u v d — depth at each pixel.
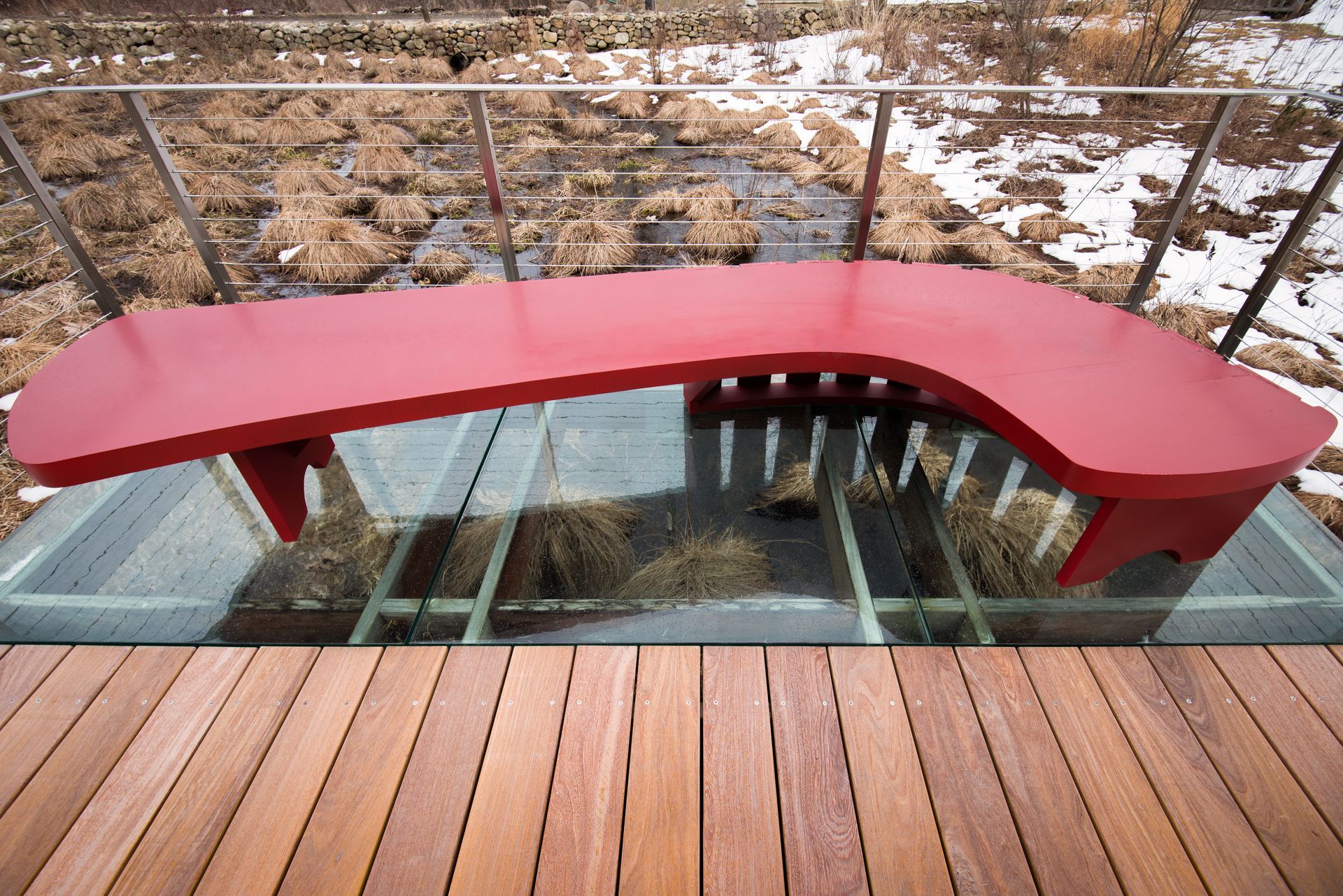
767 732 1.16
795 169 5.53
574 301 1.69
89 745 1.16
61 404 1.31
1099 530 1.31
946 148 5.67
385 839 1.03
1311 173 4.71
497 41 9.45
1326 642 1.33
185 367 1.43
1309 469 2.49
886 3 8.87
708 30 9.54
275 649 1.32
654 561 1.52
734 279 1.80
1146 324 1.57
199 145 6.20
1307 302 3.52
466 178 5.57
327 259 4.31
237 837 1.03
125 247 4.72
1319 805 1.07
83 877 1.00
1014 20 6.77
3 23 8.79
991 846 1.01
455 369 1.40
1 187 5.49
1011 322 1.58
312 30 9.21
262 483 1.45
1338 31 6.88
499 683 1.25
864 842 1.02
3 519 2.38
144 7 10.33
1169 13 5.75
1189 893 0.97
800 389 1.98
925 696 1.22
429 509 1.65
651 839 1.02
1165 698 1.22
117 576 1.49
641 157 6.00
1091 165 5.16
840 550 1.54
